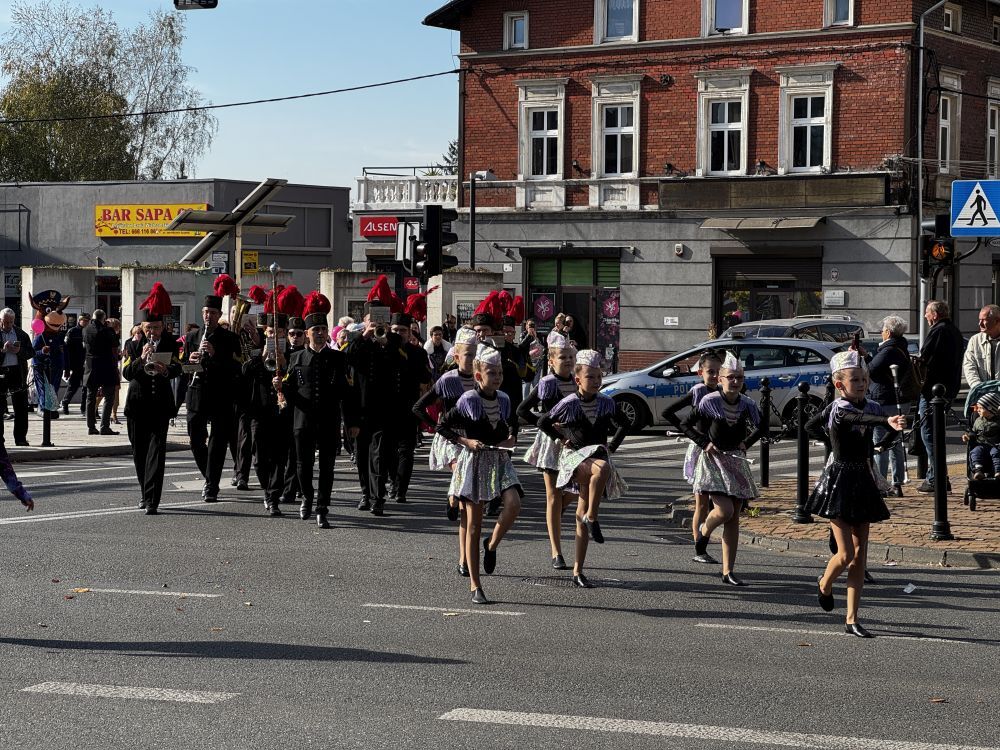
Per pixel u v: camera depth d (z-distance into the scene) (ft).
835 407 29.32
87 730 21.17
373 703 22.82
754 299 122.11
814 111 119.96
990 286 130.93
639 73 126.11
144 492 46.91
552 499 36.63
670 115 125.29
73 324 101.81
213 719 21.79
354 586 33.88
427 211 72.33
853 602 28.89
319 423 44.27
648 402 80.07
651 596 32.99
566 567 36.88
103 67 204.64
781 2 120.16
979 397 45.27
